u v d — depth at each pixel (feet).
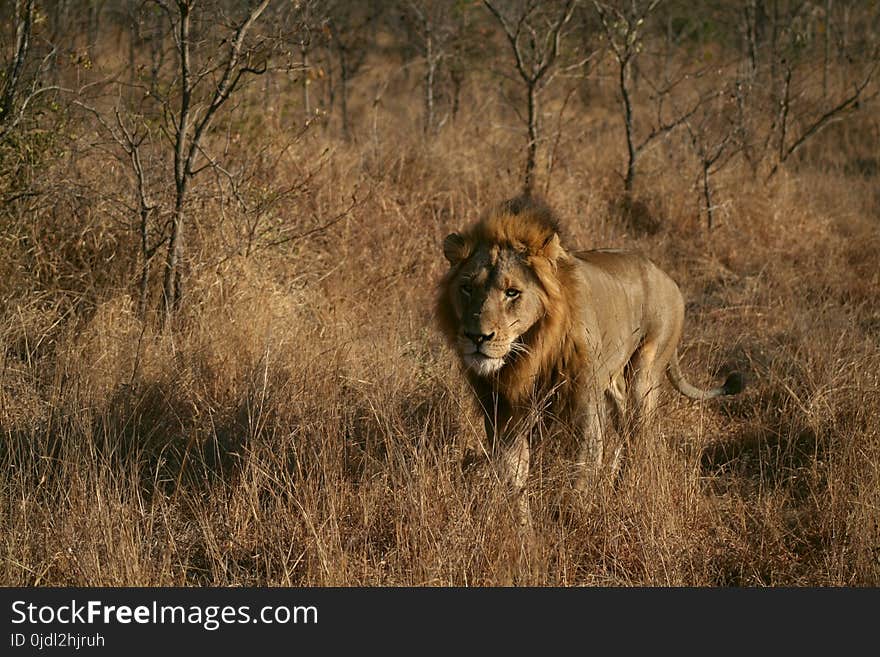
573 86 73.00
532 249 27.84
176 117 44.98
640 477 29.22
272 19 45.27
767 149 69.77
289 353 37.24
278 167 49.85
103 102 48.29
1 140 40.32
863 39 92.12
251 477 30.04
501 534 26.48
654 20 94.22
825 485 31.55
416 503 27.30
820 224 59.47
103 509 26.94
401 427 30.63
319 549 26.05
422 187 55.72
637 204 61.72
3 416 33.47
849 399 35.35
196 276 41.47
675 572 26.61
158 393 34.96
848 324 42.42
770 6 98.27
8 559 25.94
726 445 35.68
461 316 27.81
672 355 35.22
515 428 29.43
